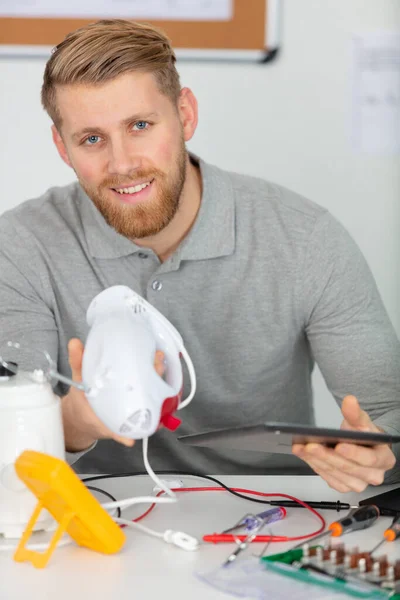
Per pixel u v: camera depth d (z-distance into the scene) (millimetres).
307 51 2590
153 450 1821
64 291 1766
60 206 1864
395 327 2734
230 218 1737
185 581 1047
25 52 2572
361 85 2607
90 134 1534
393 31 2582
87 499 1116
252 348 1758
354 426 1295
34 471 1087
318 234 1751
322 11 2574
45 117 2623
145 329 1205
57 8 2547
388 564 1038
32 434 1169
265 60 2586
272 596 993
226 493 1397
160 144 1546
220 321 1749
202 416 1791
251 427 1146
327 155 2641
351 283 1732
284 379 1801
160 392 1163
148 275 1743
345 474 1282
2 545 1165
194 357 1751
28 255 1786
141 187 1566
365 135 2635
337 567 1043
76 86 1498
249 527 1218
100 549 1137
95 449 1826
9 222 1847
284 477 1489
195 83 2596
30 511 1183
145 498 1256
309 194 2658
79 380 1210
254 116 2617
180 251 1696
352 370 1700
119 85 1490
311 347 1792
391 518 1272
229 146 2631
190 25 2561
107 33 1515
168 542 1174
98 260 1756
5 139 2627
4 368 1231
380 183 2658
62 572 1081
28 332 1735
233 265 1734
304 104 2615
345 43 2592
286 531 1221
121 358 1141
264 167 2641
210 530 1229
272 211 1777
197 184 1768
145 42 1529
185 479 1471
